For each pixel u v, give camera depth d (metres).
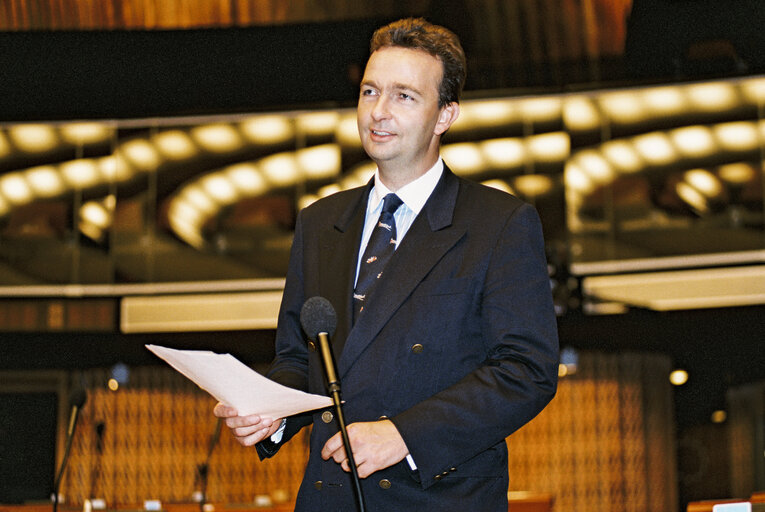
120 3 11.62
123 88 12.61
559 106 12.16
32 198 12.62
